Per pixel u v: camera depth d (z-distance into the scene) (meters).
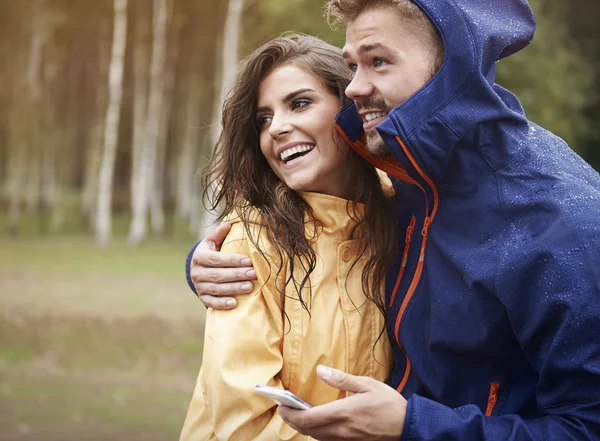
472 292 2.08
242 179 2.52
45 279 18.48
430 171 2.11
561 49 22.47
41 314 13.63
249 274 2.35
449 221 2.16
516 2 2.20
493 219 2.07
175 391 9.41
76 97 42.12
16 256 23.61
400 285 2.35
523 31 2.18
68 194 48.44
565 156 2.15
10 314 13.52
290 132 2.45
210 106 38.06
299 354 2.32
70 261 22.52
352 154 2.47
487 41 2.08
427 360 2.21
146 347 11.88
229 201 2.57
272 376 2.27
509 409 2.13
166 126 37.66
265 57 2.49
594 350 1.90
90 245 27.97
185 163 36.12
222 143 2.58
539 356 2.01
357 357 2.36
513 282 2.00
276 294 2.36
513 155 2.07
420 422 1.91
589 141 26.47
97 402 8.64
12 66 37.66
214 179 2.60
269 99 2.49
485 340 2.09
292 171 2.46
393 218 2.46
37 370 10.34
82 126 43.94
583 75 23.77
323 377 1.94
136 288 17.27
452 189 2.13
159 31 28.91
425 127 2.05
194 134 38.56
